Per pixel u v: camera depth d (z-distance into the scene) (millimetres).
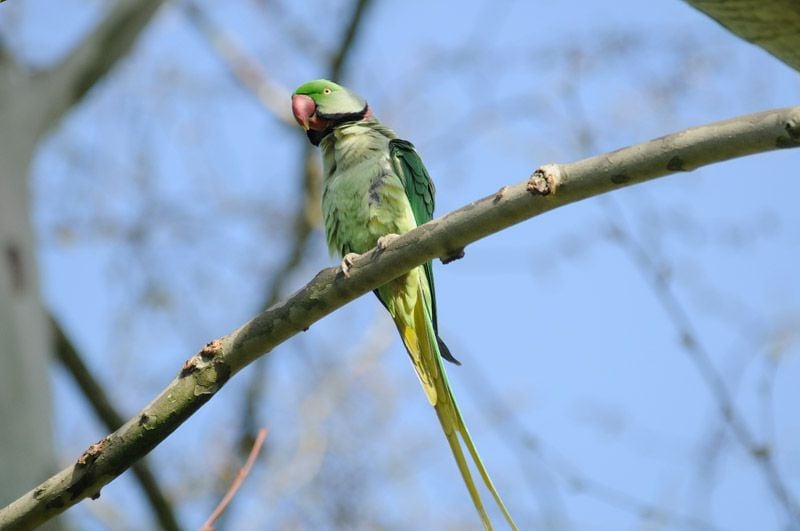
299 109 11648
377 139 10852
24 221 12328
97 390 14812
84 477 6562
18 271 11852
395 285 9711
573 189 6461
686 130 6156
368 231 10523
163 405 6750
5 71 13352
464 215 6812
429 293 10008
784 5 6031
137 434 6652
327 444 19625
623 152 6305
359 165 10672
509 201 6641
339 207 10648
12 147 12734
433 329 10156
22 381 11203
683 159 6125
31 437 11008
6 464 10734
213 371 6863
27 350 11398
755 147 5934
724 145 5996
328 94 11711
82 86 14227
